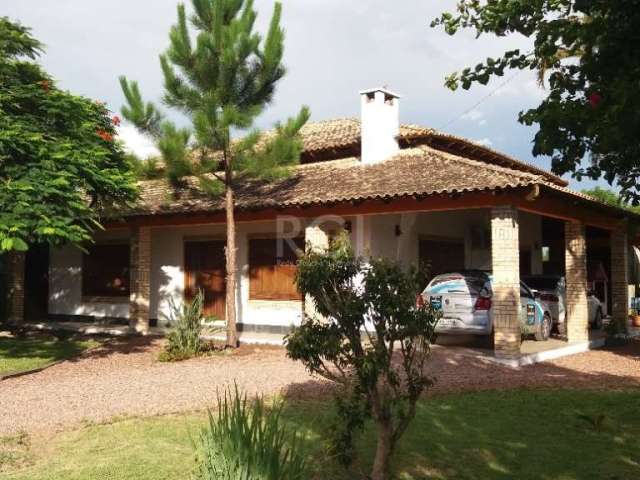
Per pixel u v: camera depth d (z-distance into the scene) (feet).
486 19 14.48
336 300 16.96
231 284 44.45
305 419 24.13
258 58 40.88
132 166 42.88
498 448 21.16
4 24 37.58
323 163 54.49
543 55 13.87
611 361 39.81
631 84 11.57
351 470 18.53
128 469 19.03
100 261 62.44
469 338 47.88
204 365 37.60
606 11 12.22
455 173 40.42
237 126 40.42
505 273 36.96
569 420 24.71
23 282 63.00
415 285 16.81
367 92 50.88
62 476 18.49
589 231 67.31
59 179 33.17
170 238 57.82
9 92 35.42
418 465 19.44
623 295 54.49
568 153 13.39
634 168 13.25
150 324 58.39
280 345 45.27
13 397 29.63
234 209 45.21
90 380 33.71
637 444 21.75
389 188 40.27
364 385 16.43
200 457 16.39
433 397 28.22
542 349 42.01
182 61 40.47
